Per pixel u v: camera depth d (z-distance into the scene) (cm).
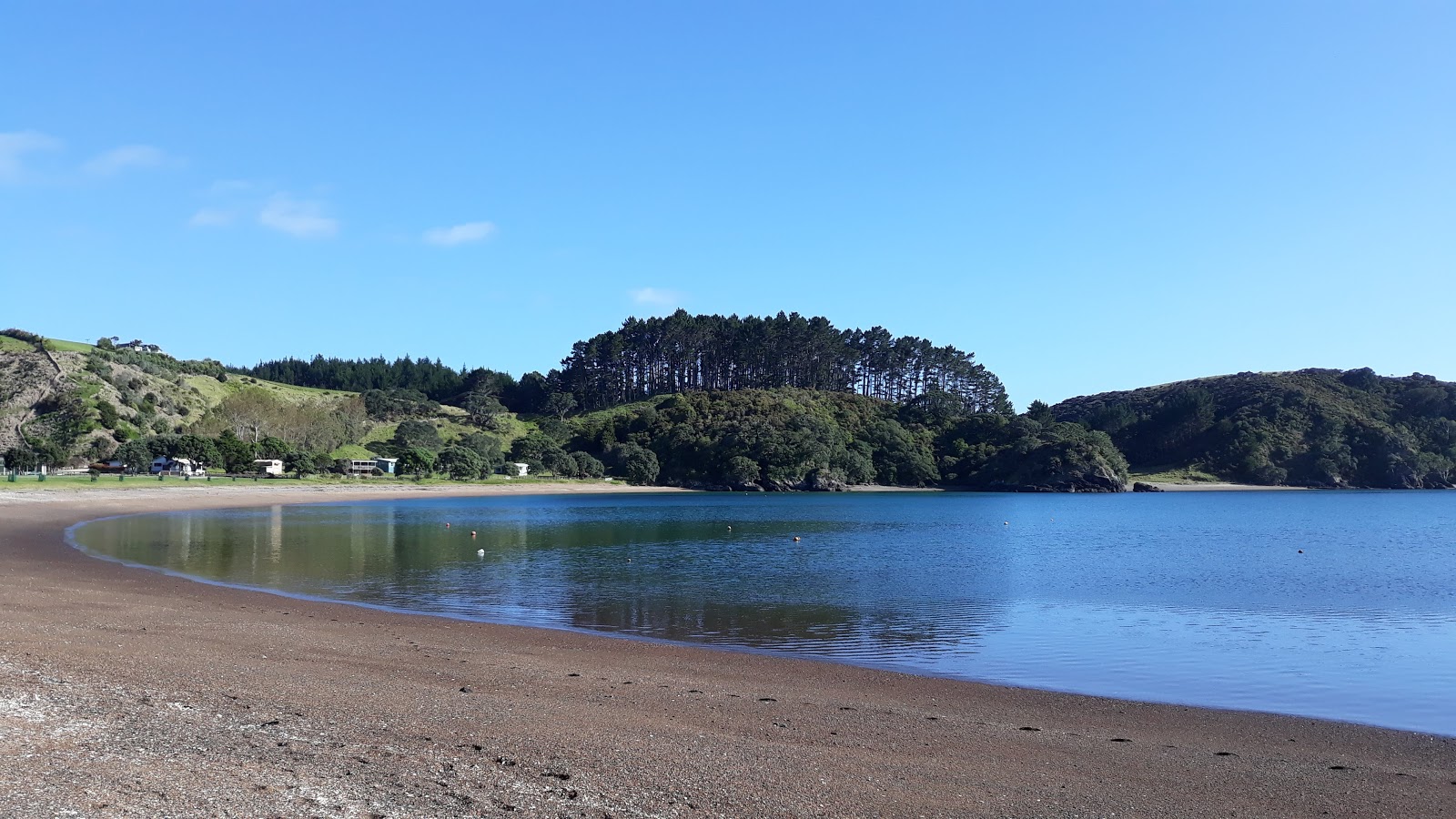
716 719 1620
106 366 16988
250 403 17788
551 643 2420
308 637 2314
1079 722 1725
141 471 13450
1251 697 1970
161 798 1010
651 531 7419
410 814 1018
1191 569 4794
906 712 1761
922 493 17812
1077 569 4741
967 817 1135
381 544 5566
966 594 3697
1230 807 1229
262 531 6334
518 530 7288
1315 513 10944
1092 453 18662
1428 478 18725
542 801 1098
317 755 1220
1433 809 1245
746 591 3738
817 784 1238
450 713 1543
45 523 6334
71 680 1596
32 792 998
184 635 2231
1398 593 3806
